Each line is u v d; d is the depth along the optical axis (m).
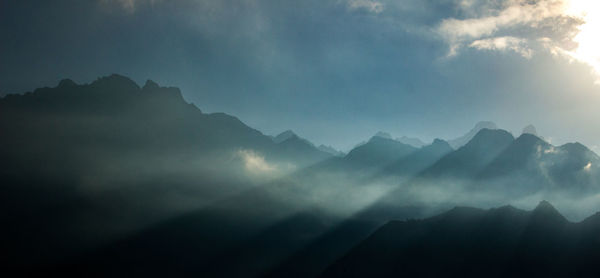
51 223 174.12
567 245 136.12
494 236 145.38
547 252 134.50
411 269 142.75
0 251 157.50
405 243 156.00
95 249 169.62
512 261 133.25
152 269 170.50
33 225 170.88
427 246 149.88
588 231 138.38
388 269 146.75
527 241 139.50
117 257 169.25
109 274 162.12
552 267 129.38
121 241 176.62
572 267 128.00
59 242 168.12
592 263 127.00
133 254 172.88
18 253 159.12
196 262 181.50
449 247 146.50
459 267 136.75
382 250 156.38
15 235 164.62
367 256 156.25
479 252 140.25
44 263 159.00
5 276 150.50
